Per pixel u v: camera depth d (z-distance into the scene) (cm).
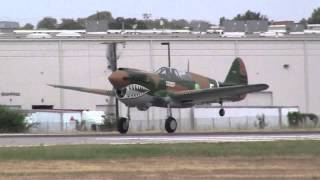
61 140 9875
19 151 7419
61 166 6366
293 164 6556
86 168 6244
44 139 10281
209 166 6397
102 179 5644
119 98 13450
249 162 6662
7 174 5878
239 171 6100
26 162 6625
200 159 6850
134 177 5744
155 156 7044
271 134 11575
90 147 7844
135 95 13425
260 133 12300
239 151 7406
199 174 5919
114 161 6700
